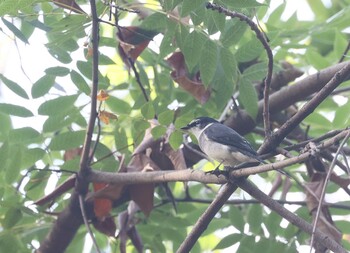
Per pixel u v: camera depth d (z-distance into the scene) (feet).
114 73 45.98
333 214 40.32
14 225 37.60
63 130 41.14
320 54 48.11
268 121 32.71
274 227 38.55
